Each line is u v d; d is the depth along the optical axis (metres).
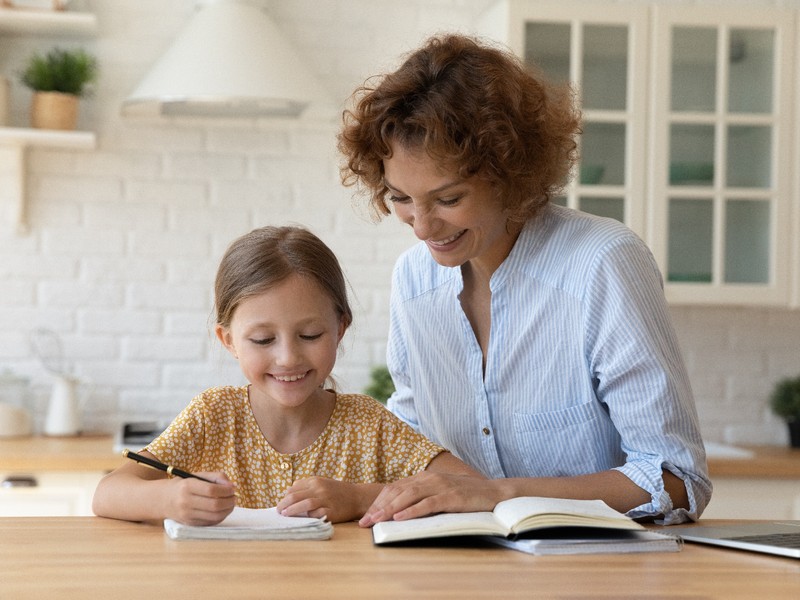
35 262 3.49
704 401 3.70
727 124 3.39
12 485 2.92
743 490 3.13
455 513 1.36
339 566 1.12
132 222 3.53
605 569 1.13
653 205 3.34
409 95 1.44
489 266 1.64
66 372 3.50
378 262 3.63
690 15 3.35
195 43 3.25
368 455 1.72
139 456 1.43
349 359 3.61
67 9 3.49
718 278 3.38
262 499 1.70
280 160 3.59
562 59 3.32
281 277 1.63
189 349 3.55
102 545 1.24
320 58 3.61
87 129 3.51
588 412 1.60
